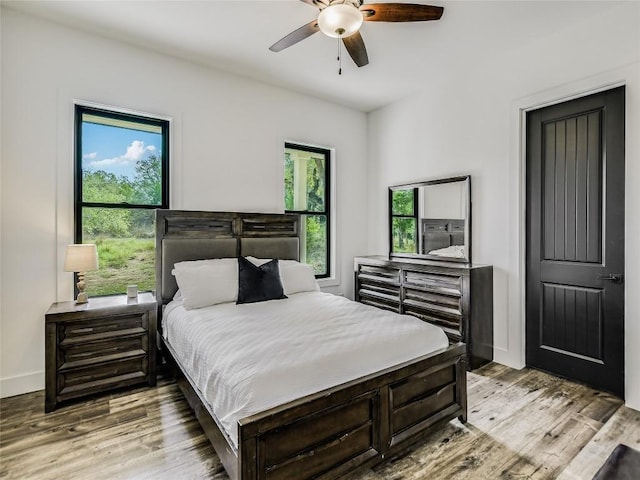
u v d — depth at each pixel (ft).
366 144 15.23
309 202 13.96
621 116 8.08
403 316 7.93
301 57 10.37
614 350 8.25
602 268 8.43
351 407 5.41
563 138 9.16
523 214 9.93
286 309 8.59
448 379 6.88
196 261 10.25
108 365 8.29
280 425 4.66
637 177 7.63
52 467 5.74
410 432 6.10
